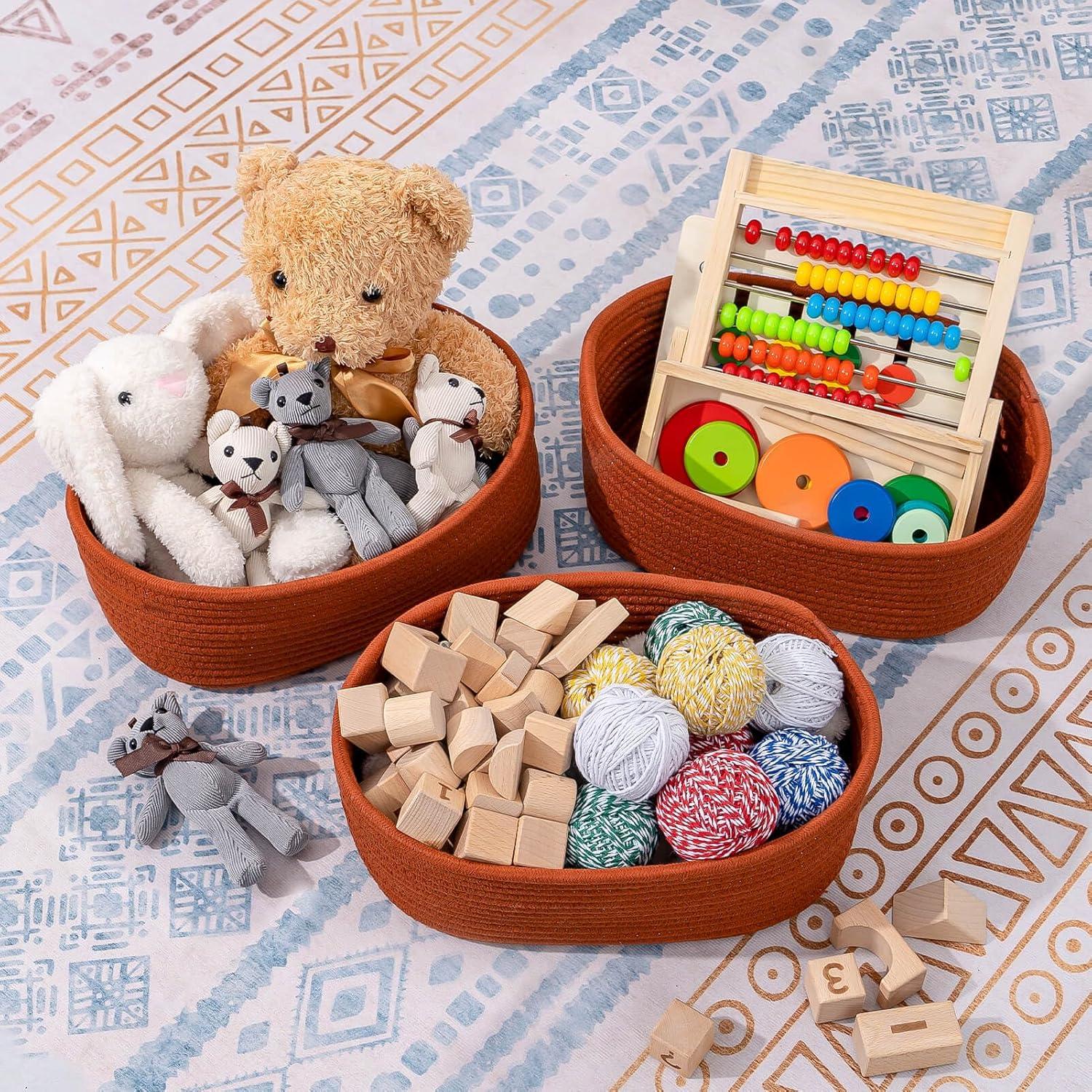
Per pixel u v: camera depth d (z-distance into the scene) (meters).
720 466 1.81
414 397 1.77
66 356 1.96
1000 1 2.12
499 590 1.72
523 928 1.68
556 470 1.91
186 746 1.75
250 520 1.75
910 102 2.06
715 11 2.12
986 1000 1.69
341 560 1.75
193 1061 1.68
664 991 1.70
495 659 1.69
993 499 1.85
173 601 1.72
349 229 1.71
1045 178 2.02
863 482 1.79
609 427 1.78
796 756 1.67
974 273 1.96
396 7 2.13
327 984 1.71
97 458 1.72
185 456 1.79
